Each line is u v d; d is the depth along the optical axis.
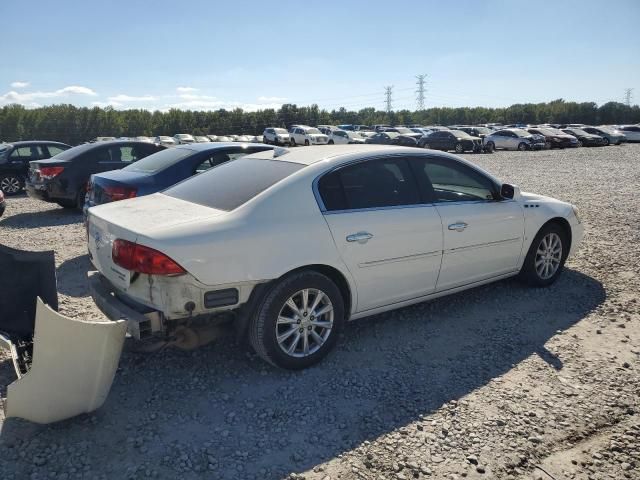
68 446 2.87
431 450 2.84
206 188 4.08
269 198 3.59
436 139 32.41
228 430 3.03
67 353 2.82
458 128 44.34
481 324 4.49
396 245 4.02
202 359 3.90
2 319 3.83
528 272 5.21
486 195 4.80
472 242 4.54
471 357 3.91
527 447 2.86
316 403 3.31
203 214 3.53
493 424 3.06
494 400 3.32
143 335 3.20
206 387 3.51
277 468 2.70
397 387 3.50
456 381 3.57
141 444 2.89
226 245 3.29
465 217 4.46
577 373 3.65
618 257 6.41
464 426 3.05
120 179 6.57
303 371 3.71
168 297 3.19
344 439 2.94
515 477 2.63
